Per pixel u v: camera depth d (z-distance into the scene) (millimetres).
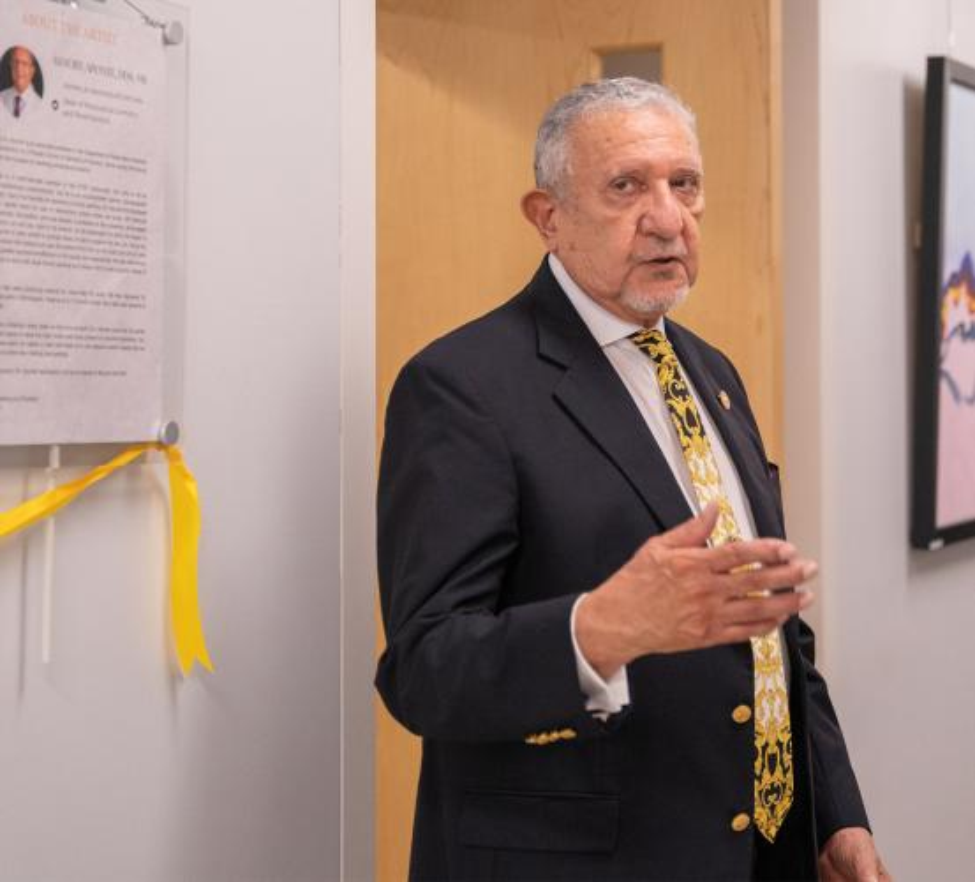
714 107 2021
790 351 2207
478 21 2129
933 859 2588
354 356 1420
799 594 1020
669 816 1195
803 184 2188
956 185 2492
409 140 2160
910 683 2494
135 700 1155
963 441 2570
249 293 1271
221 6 1234
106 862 1131
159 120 1146
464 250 2127
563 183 1314
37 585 1070
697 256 1326
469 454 1193
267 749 1300
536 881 1181
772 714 1323
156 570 1172
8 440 1022
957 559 2701
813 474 2186
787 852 1375
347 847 1413
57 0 1059
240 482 1264
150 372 1143
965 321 2557
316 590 1364
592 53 2074
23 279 1034
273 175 1302
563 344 1298
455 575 1164
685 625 1004
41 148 1047
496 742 1217
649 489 1232
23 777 1060
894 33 2461
